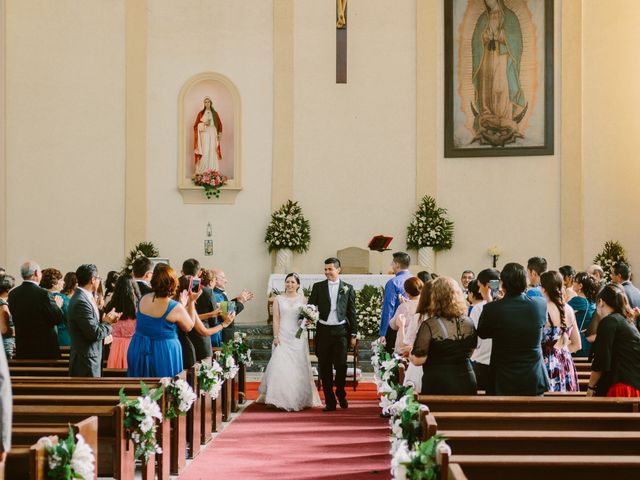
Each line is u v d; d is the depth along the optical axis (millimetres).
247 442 6984
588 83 14688
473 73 14961
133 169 15164
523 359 5301
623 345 5516
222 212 15258
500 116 14875
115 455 4719
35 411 4711
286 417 8266
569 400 4910
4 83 15016
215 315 7176
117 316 6629
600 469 3432
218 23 15336
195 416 6457
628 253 14430
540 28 14781
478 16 14938
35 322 7395
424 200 14938
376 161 15188
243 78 15320
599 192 14609
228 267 15211
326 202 15219
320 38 15305
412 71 15156
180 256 15195
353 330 8742
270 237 14906
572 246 14609
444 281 5371
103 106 15203
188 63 15320
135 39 15234
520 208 14828
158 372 6133
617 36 14602
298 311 8797
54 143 15109
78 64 15172
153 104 15258
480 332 5418
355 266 14523
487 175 14930
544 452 3938
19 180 15047
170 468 5836
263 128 15312
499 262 14859
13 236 15008
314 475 5785
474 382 5359
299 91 15281
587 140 14680
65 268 15055
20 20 15109
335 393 9789
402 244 15086
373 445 6824
